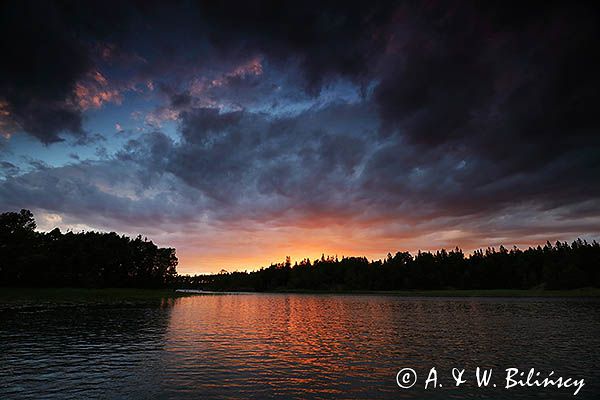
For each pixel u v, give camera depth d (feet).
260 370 78.48
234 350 101.14
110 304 287.89
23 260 366.63
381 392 64.44
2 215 379.76
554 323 174.40
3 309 219.82
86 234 517.55
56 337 119.34
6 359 86.74
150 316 197.36
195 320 183.62
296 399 60.18
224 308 280.51
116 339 117.70
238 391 63.93
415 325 169.07
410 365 84.43
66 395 61.05
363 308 299.99
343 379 72.23
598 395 64.18
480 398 62.23
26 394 61.36
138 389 64.39
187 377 72.38
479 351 102.53
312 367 81.66
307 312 252.42
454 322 181.78
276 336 130.00
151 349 101.30
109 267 524.52
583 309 270.26
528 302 380.37
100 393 62.23
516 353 99.55
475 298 501.97
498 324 171.83
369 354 97.30
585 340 122.01
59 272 425.69
